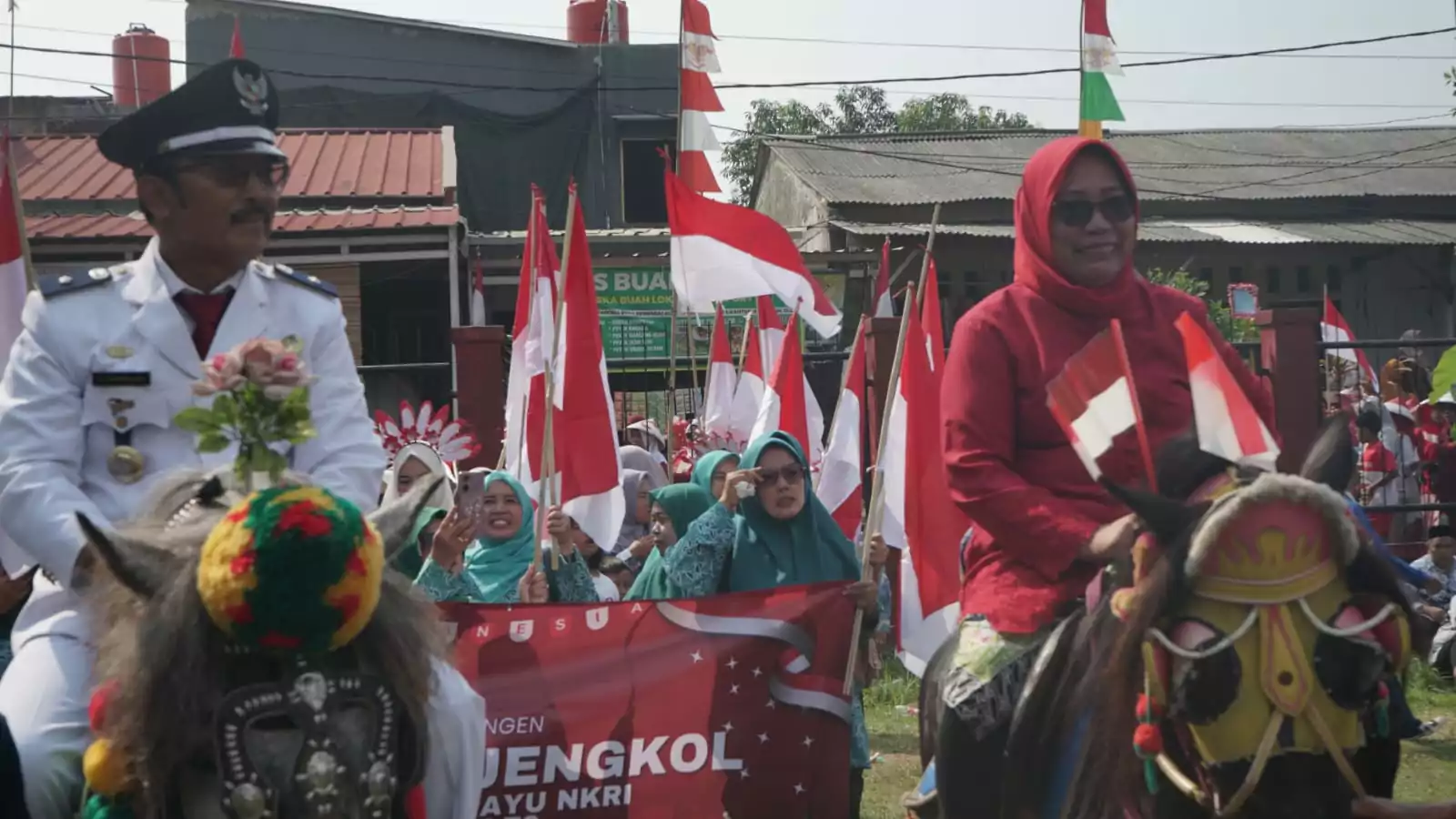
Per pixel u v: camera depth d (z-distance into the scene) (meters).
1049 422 4.46
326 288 4.27
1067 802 3.81
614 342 18.17
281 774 2.89
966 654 4.45
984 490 4.38
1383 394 12.80
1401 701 3.58
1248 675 3.23
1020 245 4.73
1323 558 3.28
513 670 5.36
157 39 24.80
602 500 7.11
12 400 3.91
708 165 7.77
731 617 5.50
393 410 15.94
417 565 6.77
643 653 5.43
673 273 7.36
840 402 7.57
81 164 18.73
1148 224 24.61
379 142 20.39
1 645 4.92
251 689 2.94
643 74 25.77
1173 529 3.44
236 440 3.41
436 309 18.16
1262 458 3.53
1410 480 11.93
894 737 9.12
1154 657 3.37
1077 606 4.20
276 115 4.14
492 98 25.34
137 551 3.10
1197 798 3.38
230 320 4.06
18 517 3.73
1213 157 27.77
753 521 6.37
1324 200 25.58
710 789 5.44
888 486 6.30
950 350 4.65
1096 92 5.66
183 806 3.00
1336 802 3.25
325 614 2.93
